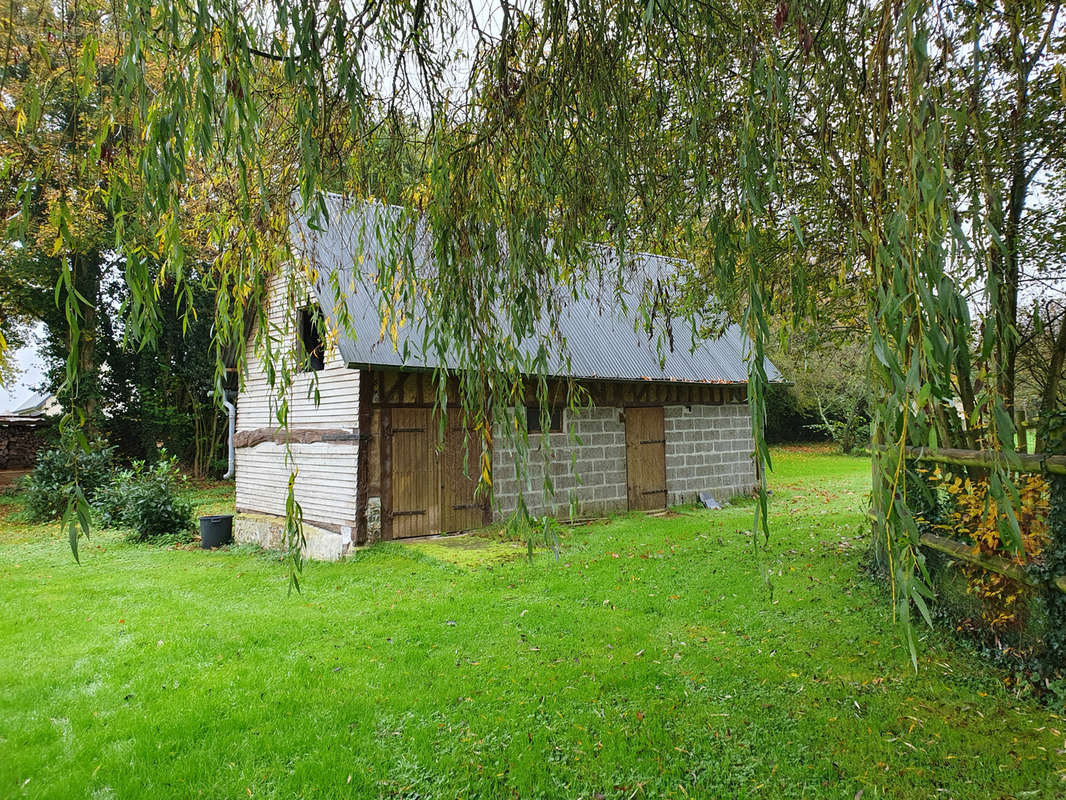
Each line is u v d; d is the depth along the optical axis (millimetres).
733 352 11242
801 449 22172
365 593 5516
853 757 2674
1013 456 1339
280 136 2578
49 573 6969
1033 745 2693
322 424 7887
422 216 2834
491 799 2512
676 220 2844
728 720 3029
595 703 3244
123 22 1868
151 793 2564
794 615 4457
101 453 11961
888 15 1592
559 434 8898
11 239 1868
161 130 1828
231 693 3447
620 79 2635
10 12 1910
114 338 15688
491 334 2604
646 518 9125
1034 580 3092
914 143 1438
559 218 2777
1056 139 3252
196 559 7871
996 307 1405
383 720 3117
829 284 3826
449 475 7910
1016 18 2225
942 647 3715
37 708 3354
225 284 2580
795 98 2307
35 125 1896
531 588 5453
